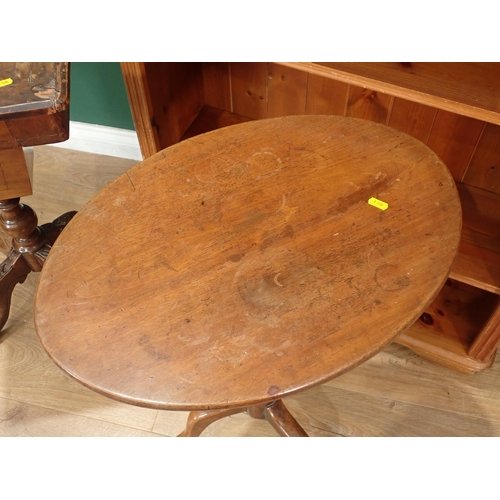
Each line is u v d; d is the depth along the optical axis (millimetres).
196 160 1109
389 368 1517
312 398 1470
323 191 1045
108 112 1920
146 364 834
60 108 1022
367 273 923
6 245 1589
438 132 1456
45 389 1487
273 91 1618
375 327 861
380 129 1149
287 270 934
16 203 1368
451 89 1044
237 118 1729
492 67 1087
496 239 1358
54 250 979
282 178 1070
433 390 1478
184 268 943
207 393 805
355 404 1457
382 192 1038
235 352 841
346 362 829
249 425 1438
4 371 1518
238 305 892
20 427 1427
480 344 1394
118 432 1417
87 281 934
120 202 1045
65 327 880
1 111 990
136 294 913
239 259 952
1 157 1086
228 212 1021
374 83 1069
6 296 1498
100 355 847
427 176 1061
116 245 981
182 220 1013
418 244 958
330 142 1130
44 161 2031
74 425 1431
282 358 833
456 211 1002
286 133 1150
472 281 1275
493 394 1466
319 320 870
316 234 981
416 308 881
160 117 1487
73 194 1929
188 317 881
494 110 1005
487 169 1457
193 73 1614
